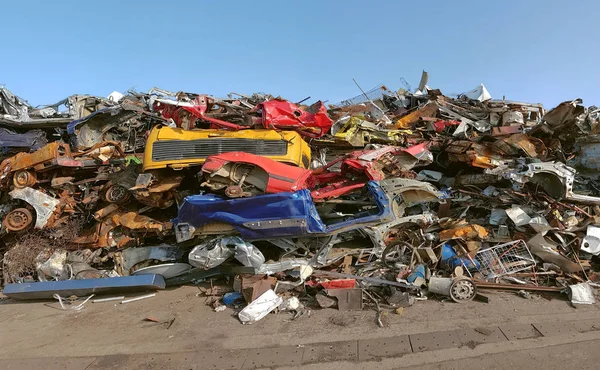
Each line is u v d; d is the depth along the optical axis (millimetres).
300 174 5898
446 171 8281
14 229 6996
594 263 5910
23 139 10430
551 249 5551
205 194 6137
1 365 3916
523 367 3303
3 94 11633
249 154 5898
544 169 6309
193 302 5465
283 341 4039
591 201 6344
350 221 5910
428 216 6301
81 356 4008
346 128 8641
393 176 6773
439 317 4422
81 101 12555
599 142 7543
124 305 5539
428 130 9539
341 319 4504
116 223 6832
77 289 5855
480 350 3609
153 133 6547
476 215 6996
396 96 13258
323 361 3576
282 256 6039
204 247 5746
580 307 4617
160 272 6074
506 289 5219
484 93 13172
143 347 4117
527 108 11133
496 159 7332
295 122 6625
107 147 7988
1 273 7066
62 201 7277
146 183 6312
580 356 3447
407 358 3533
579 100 7180
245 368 3557
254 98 13000
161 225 6520
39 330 4816
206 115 6781
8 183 7312
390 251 5895
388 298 4941
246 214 5660
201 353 3891
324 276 5613
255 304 4781
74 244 7012
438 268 5664
